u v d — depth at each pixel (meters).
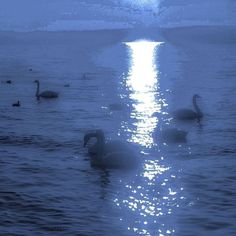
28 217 15.91
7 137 28.78
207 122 34.03
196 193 18.53
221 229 14.84
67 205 17.16
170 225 15.19
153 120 34.97
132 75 69.44
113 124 33.25
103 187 19.38
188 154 24.91
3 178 20.50
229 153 25.02
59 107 40.84
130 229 14.86
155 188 19.23
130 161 22.83
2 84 58.22
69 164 22.92
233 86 54.56
